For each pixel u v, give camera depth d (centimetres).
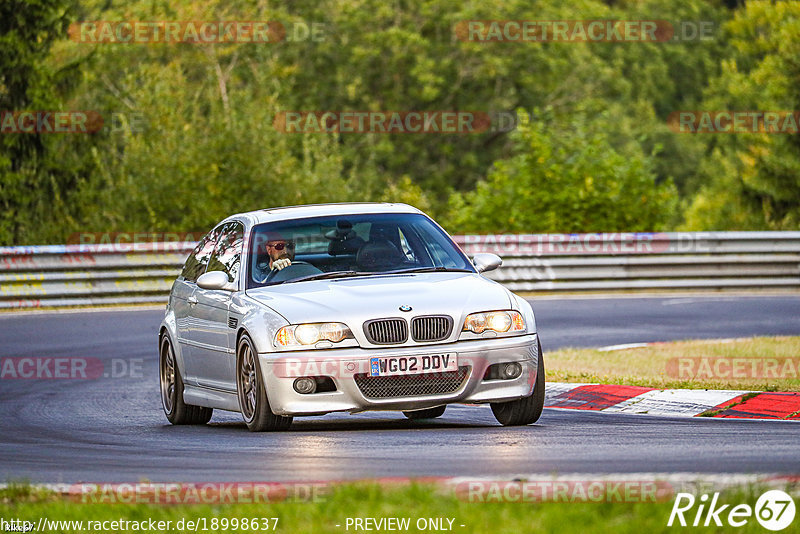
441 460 2478
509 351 3016
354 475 2316
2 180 12294
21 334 6144
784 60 16375
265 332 3003
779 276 8175
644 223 10869
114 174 12350
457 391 2966
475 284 3150
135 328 6319
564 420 3275
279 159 12475
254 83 17725
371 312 2966
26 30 12769
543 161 11069
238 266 3331
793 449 2552
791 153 15625
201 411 3597
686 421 3192
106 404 4100
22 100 12756
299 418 3616
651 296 7744
